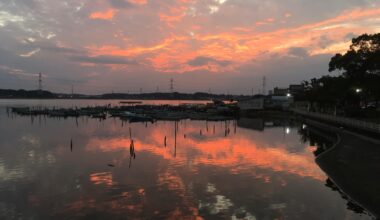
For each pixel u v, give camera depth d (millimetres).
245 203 24594
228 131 74938
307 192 26812
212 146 52719
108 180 31359
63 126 88250
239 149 49531
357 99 80812
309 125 85438
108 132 73688
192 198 25891
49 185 29844
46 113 134125
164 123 99875
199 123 100062
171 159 41500
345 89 70125
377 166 31422
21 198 26328
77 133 71375
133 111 137250
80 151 47781
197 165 37719
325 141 58312
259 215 22281
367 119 65750
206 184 29688
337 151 38688
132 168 36375
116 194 27062
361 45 64000
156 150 48688
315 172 33062
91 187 29078
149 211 23266
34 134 69312
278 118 119688
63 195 26953
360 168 31094
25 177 32719
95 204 24781
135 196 26500
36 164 38781
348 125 56094
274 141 58688
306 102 138375
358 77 63781
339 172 30516
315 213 22344
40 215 22844
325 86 91375
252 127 86250
